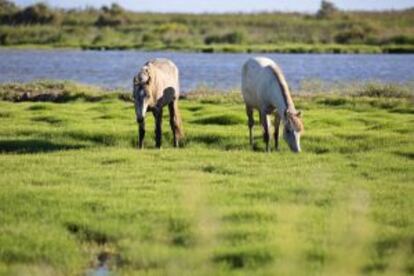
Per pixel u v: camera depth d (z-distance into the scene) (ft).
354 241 111.96
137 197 145.18
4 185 154.92
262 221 128.06
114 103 329.72
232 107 312.50
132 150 202.90
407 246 115.65
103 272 112.06
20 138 220.02
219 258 111.34
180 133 222.07
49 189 150.92
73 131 229.04
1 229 125.49
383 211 135.03
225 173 171.73
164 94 215.31
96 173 168.25
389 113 297.74
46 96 350.43
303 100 336.08
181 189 150.61
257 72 214.07
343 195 145.79
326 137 222.89
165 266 109.70
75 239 124.16
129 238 122.11
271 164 181.37
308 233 121.70
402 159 187.93
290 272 103.55
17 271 108.06
